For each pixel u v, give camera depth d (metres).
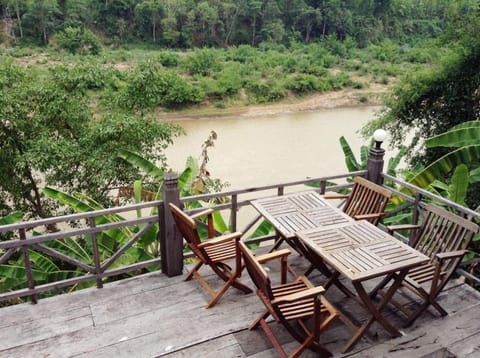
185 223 3.20
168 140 9.31
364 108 26.44
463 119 11.34
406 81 11.45
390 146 12.46
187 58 31.03
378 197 3.97
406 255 2.86
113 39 40.59
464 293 3.56
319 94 29.81
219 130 19.47
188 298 3.47
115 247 5.48
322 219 3.45
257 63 33.62
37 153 7.82
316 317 2.60
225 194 3.93
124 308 3.32
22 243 3.19
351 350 2.91
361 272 2.64
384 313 3.30
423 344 2.97
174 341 2.97
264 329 2.91
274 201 3.84
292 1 48.47
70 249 5.18
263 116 23.72
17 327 3.09
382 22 50.19
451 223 3.35
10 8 36.06
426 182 5.54
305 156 15.59
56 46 33.38
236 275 3.33
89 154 8.26
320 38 48.06
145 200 6.30
